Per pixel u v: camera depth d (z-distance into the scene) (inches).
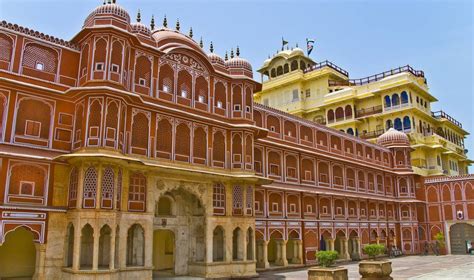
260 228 1115.3
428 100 2078.0
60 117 770.2
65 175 751.7
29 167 714.8
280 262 1173.1
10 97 716.7
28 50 755.4
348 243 1515.7
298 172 1299.2
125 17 822.5
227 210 948.6
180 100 922.7
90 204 703.7
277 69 2208.4
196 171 871.1
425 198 1784.0
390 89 1898.4
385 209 1676.9
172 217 932.0
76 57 813.9
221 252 965.8
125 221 762.2
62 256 716.0
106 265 742.5
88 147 725.3
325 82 2032.5
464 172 2314.2
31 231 692.7
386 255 1601.9
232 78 1039.6
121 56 796.6
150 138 844.6
